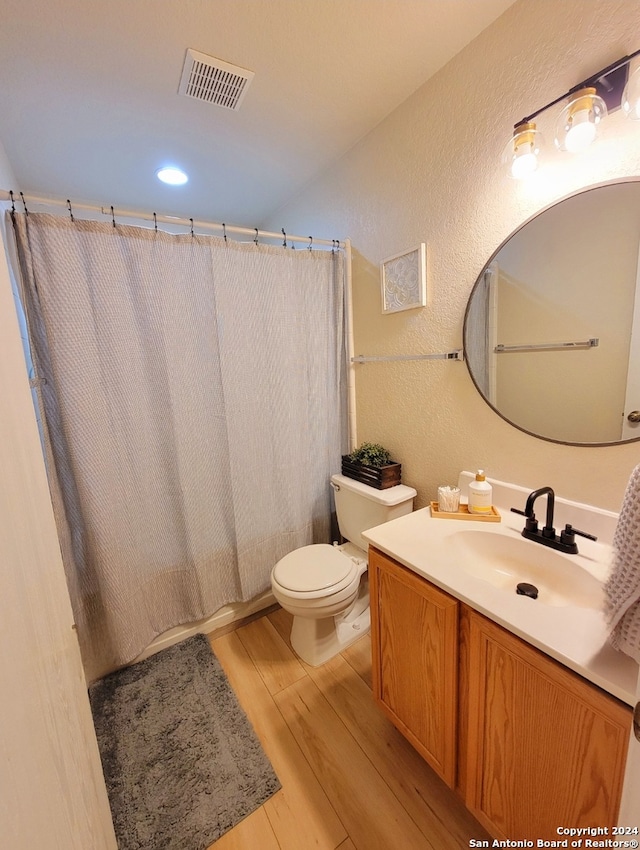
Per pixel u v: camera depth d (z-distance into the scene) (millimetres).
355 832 1031
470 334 1350
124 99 1376
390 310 1675
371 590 1220
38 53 1146
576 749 712
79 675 723
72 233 1320
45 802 413
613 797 669
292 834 1031
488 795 911
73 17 1034
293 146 1734
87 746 694
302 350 1894
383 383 1804
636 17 861
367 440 1964
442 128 1342
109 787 1158
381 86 1382
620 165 936
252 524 1841
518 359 1219
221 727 1340
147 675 1574
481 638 865
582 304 1046
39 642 484
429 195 1432
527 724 796
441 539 1174
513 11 1088
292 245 2307
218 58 1211
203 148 1718
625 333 974
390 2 1052
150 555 1634
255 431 1794
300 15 1076
